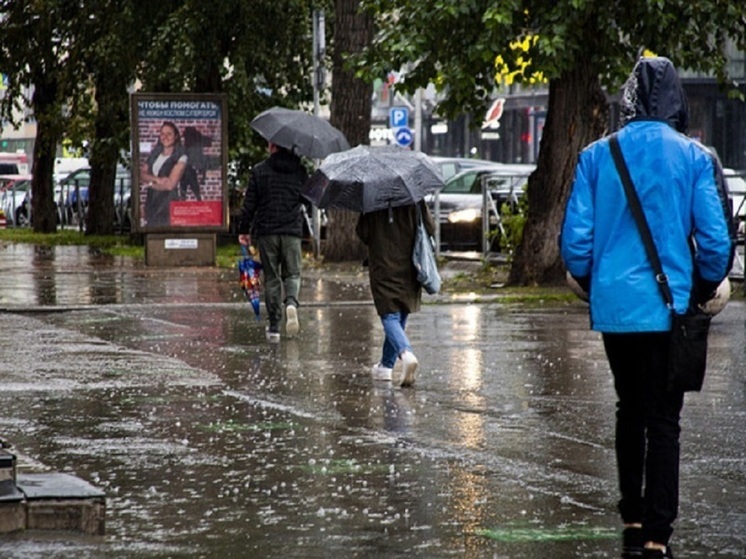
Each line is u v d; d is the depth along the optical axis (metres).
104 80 74.19
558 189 45.53
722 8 42.53
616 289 14.12
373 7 44.91
